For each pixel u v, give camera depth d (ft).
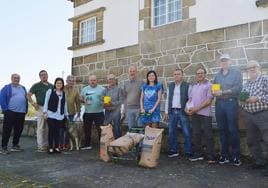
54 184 16.19
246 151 20.74
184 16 27.30
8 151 25.36
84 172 18.47
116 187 15.56
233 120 19.51
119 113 24.81
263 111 17.83
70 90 26.91
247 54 23.38
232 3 24.39
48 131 24.62
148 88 22.59
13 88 25.58
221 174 17.62
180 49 27.40
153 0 30.32
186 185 15.67
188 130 22.15
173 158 22.09
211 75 25.25
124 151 19.75
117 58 32.60
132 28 31.40
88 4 36.37
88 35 36.73
